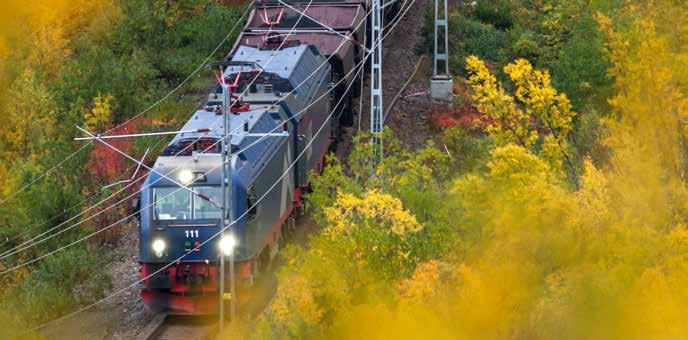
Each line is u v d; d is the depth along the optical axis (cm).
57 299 5491
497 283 4059
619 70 3888
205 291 5206
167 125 8231
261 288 5631
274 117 6156
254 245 5341
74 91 8250
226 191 5194
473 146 7325
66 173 6931
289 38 8206
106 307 5644
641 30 3766
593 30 7556
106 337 5203
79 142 7525
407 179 5334
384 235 4631
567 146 4666
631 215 3800
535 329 3847
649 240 3719
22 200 6381
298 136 6550
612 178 4000
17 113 7194
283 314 4528
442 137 8031
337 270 4556
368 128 8706
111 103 8262
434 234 4681
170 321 5359
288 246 4847
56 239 6212
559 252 4031
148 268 5231
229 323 5222
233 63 5847
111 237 6700
